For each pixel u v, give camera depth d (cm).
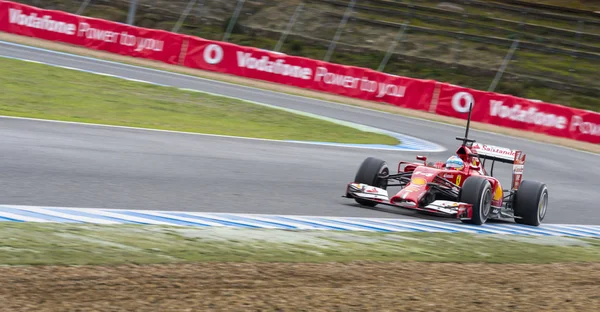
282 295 1998
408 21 15338
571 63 14038
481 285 2336
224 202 3512
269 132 6894
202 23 15250
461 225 3656
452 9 16038
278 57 11606
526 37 14950
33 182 3400
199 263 2302
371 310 1920
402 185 3934
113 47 12088
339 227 3216
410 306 1988
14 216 2692
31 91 7212
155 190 3597
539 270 2712
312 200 3878
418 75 13788
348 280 2261
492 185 3819
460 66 13875
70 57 10644
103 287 1934
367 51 14400
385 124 8762
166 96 8388
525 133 9950
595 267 2878
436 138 8100
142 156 4581
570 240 3591
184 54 11900
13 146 4284
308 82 11450
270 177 4444
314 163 5259
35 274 1995
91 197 3241
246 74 11725
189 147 5238
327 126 7844
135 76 9719
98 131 5412
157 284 2008
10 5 12588
